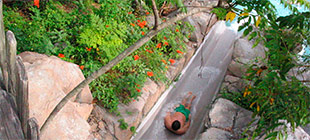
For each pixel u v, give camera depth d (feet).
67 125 8.46
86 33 11.25
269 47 4.74
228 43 21.06
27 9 12.93
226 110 14.02
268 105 6.93
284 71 5.28
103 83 11.79
